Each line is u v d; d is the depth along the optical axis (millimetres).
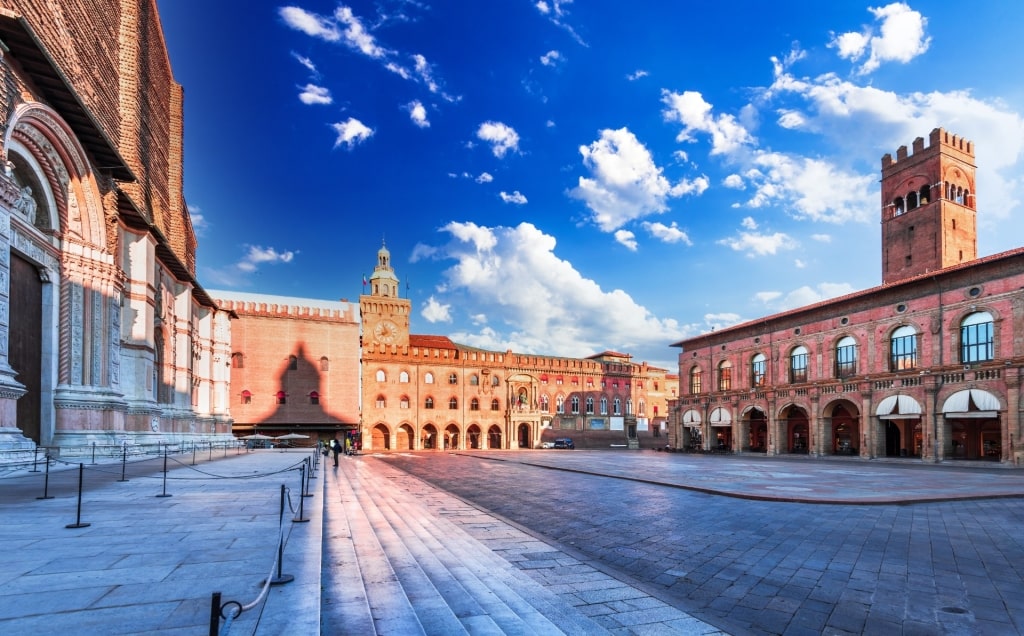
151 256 32594
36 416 22703
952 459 43906
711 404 70812
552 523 14703
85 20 25938
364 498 17672
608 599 8016
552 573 9422
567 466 36031
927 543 12094
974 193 67375
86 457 23312
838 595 8539
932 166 65812
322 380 72812
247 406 68812
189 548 7629
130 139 32344
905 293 48281
